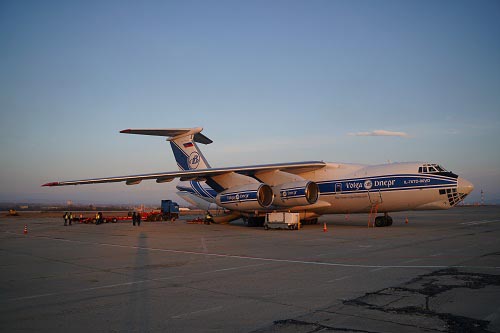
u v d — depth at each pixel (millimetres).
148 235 18578
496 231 17469
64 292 6730
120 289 6883
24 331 4688
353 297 5965
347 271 8148
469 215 36750
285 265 9086
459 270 7980
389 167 20469
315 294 6215
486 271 7855
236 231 20422
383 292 6238
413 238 14594
